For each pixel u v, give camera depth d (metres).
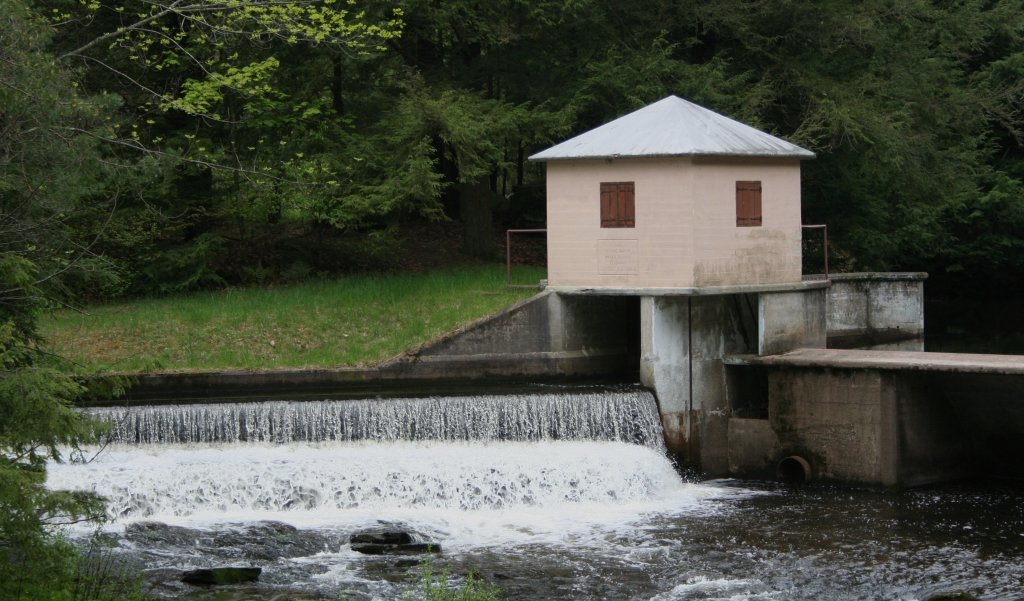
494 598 16.34
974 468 26.53
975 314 50.84
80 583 15.16
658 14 37.84
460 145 32.59
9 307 15.42
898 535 21.34
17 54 15.38
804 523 22.23
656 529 21.75
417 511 22.45
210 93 29.19
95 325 29.00
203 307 30.55
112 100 17.94
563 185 28.69
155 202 32.88
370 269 36.19
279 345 28.77
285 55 33.97
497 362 28.86
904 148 38.44
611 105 36.19
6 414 13.27
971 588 18.30
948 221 47.91
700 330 27.97
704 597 17.83
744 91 36.72
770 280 28.66
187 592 17.53
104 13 31.27
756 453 27.09
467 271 35.22
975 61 50.59
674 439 27.31
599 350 30.12
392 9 32.38
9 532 13.02
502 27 34.50
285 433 24.20
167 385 26.73
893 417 24.75
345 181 33.78
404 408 24.55
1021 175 49.28
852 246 41.25
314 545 20.08
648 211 27.52
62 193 15.86
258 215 34.75
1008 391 24.64
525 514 22.61
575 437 25.58
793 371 26.36
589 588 18.22
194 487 21.97
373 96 36.09
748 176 28.14
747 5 37.09
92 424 13.79
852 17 37.84
